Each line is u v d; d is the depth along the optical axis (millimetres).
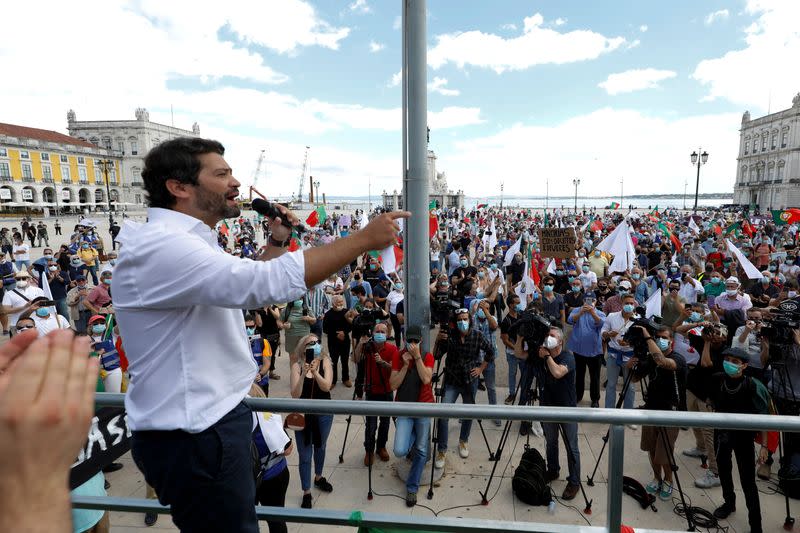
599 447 3627
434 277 14727
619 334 7176
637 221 36312
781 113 79062
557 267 14125
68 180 84312
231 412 1392
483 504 4094
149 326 1283
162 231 1244
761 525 3516
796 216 25344
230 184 1417
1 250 25266
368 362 6082
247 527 1422
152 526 2916
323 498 4434
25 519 479
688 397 6289
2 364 667
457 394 6098
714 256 15227
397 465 4520
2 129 76062
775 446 3543
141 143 96812
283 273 1147
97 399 1873
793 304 6523
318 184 75812
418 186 5285
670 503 3490
